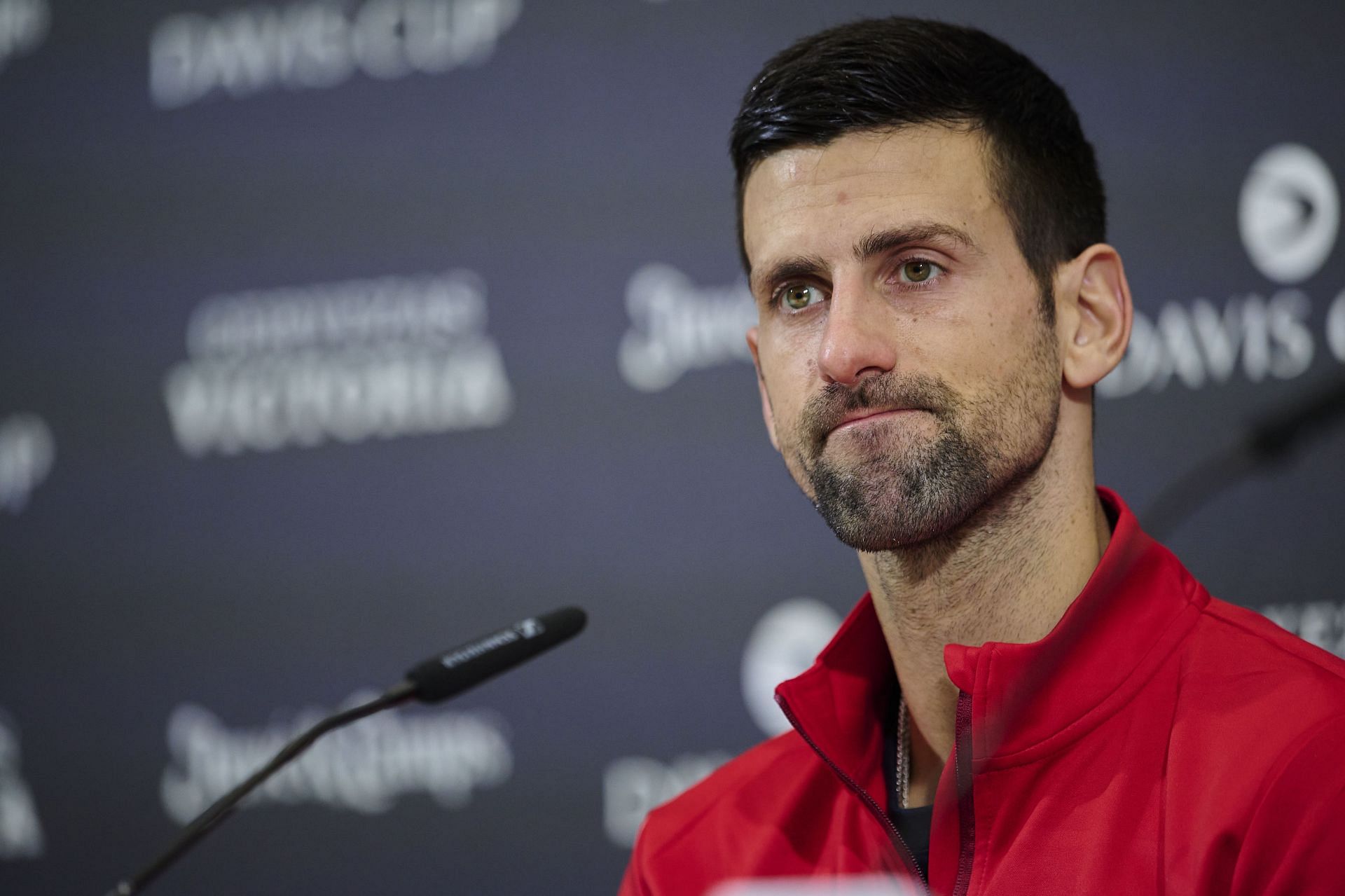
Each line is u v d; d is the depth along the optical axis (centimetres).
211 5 844
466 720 762
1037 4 695
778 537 727
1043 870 297
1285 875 262
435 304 790
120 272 845
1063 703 308
